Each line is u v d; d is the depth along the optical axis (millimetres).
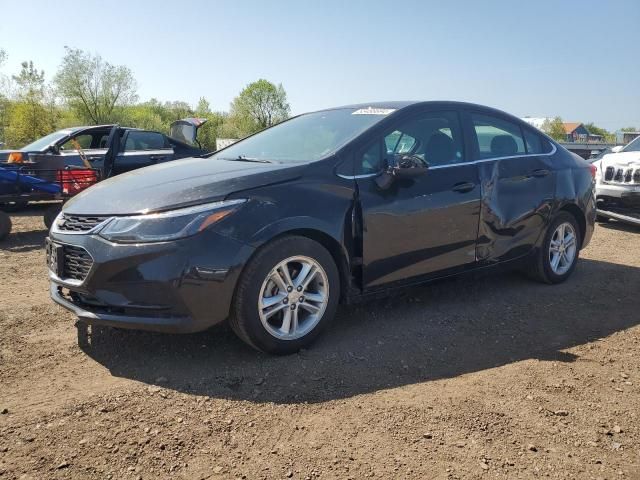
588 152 23469
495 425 2855
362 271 3910
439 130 4516
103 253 3236
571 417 2967
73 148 10648
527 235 5023
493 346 3920
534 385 3318
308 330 3674
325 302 3713
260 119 79438
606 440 2764
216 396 3080
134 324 3246
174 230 3201
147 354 3617
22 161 8844
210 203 3309
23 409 2904
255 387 3189
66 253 3490
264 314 3447
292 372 3383
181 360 3529
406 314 4496
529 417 2949
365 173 3953
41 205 11516
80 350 3686
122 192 3572
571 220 5504
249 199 3406
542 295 5117
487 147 4820
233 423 2816
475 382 3340
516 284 5441
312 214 3584
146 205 3312
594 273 5984
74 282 3416
